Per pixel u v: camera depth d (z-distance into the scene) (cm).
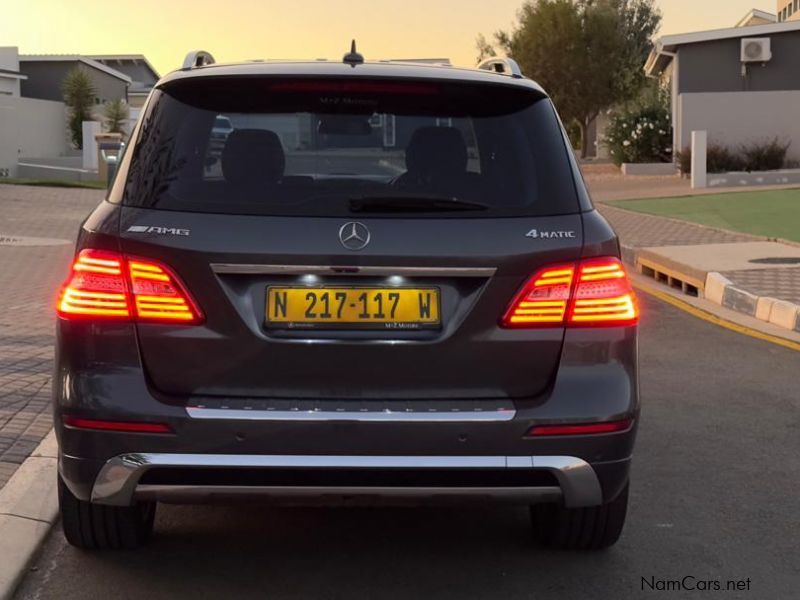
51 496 443
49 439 524
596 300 333
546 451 329
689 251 1326
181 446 322
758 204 2067
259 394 326
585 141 4481
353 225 323
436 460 323
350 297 324
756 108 2838
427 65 381
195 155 341
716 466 519
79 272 330
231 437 321
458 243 324
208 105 352
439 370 326
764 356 788
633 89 4425
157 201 331
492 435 325
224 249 319
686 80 3155
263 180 335
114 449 325
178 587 370
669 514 452
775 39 3095
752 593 371
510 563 397
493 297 325
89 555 397
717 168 2788
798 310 889
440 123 353
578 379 332
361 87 353
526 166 345
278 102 353
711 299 1089
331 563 395
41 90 5384
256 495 328
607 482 339
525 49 4391
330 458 322
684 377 718
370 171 339
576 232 333
